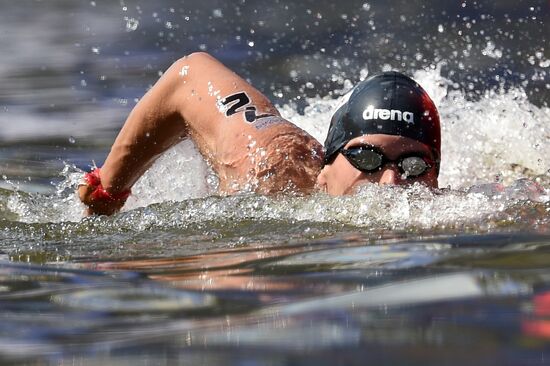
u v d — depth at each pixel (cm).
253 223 1227
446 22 3350
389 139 1226
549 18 3272
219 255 1066
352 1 3834
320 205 1245
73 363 648
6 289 928
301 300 796
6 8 4203
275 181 1345
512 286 786
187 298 842
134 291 886
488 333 649
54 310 827
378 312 727
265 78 2788
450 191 1259
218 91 1453
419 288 803
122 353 664
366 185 1243
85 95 2658
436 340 638
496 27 3219
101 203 1557
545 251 941
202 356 638
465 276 835
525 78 2619
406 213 1190
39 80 2861
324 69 2866
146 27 3597
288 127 1412
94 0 4269
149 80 2811
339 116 1288
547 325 662
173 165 1569
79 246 1177
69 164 2000
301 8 3791
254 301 809
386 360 598
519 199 1243
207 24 3597
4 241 1229
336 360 606
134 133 1520
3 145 2155
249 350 645
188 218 1281
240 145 1392
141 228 1265
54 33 3594
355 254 1002
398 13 3559
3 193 1673
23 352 691
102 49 3269
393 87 1260
